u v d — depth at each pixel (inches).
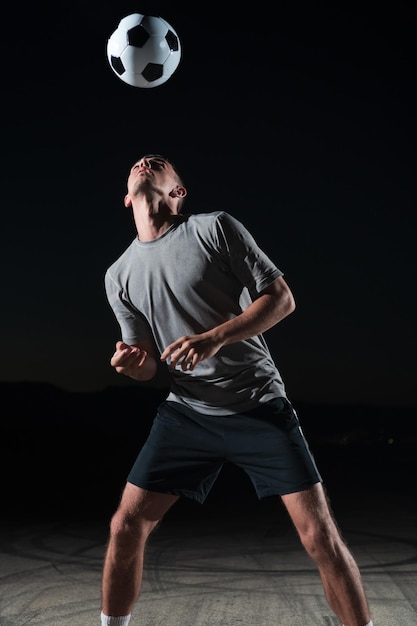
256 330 108.3
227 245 110.7
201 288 113.6
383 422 1160.2
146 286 117.6
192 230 113.1
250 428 110.3
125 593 111.8
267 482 110.0
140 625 139.5
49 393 1055.6
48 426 923.4
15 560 200.7
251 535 242.5
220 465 116.1
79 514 288.0
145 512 112.7
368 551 214.5
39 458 608.1
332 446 1010.7
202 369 111.6
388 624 141.2
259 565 193.6
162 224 116.7
